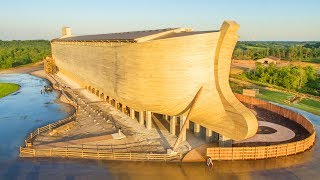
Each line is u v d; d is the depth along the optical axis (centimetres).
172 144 3572
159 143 3600
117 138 3734
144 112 4459
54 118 5069
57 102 6234
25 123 4809
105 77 5106
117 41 4628
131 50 3659
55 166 3066
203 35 3212
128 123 4406
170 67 3375
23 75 11131
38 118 5091
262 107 5409
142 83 3641
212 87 3419
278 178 2850
